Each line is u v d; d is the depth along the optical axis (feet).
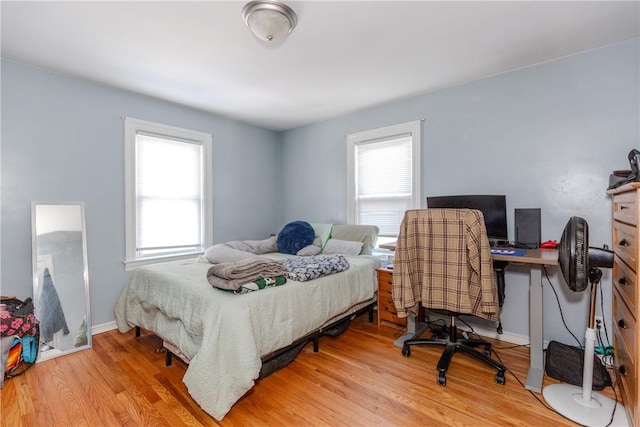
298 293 6.97
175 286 6.85
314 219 13.58
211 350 5.36
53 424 5.22
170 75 8.66
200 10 5.79
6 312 6.77
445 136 9.66
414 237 6.83
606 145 7.18
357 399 5.89
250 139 13.66
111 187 9.42
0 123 7.57
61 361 7.39
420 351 7.93
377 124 11.34
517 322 8.35
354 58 7.75
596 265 5.63
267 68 8.28
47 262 8.04
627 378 5.22
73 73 8.48
